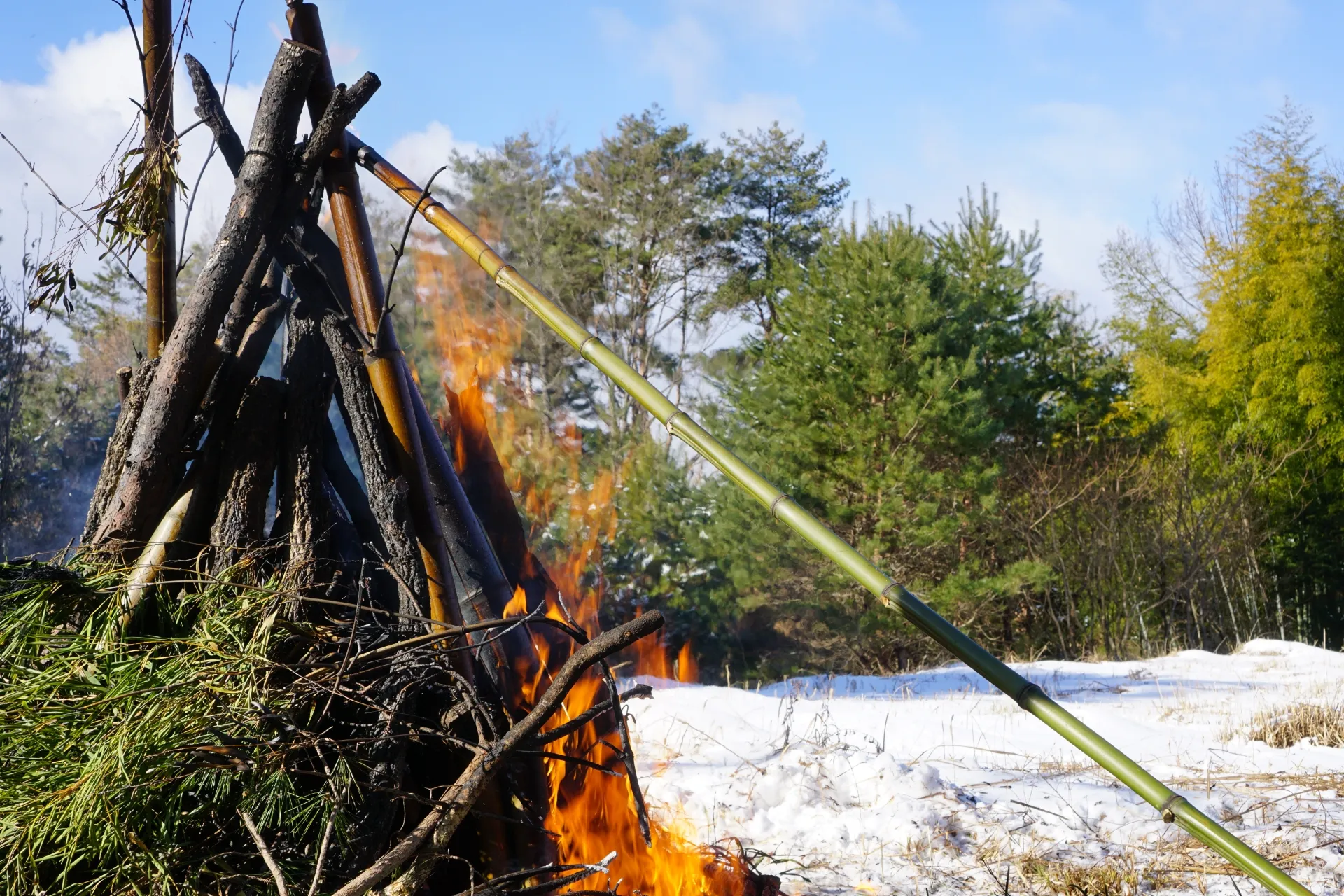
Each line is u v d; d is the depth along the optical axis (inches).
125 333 624.4
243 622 114.4
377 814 108.5
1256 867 97.0
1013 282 965.2
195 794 103.5
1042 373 1016.9
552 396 807.7
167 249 152.3
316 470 133.8
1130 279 1274.6
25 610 114.3
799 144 1398.9
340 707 115.5
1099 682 466.0
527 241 1001.5
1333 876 190.9
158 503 129.4
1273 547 1056.2
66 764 99.7
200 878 100.1
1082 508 897.5
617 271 1088.2
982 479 783.1
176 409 129.0
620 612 709.9
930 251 843.4
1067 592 864.3
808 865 197.8
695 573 756.6
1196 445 1043.9
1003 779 263.9
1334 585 1094.4
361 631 122.8
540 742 112.9
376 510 133.1
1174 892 187.0
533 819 124.3
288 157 137.5
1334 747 304.8
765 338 984.3
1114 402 1083.3
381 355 135.9
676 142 1165.1
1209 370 1130.0
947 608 773.9
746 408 827.4
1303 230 1087.0
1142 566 911.0
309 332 139.0
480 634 134.6
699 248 1167.6
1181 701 387.5
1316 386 1050.1
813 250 1343.5
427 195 141.7
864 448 778.2
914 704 383.9
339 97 133.7
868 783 242.8
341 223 141.9
